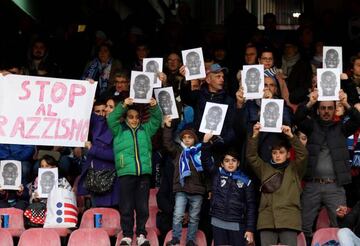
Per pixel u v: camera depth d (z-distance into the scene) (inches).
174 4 793.6
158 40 607.8
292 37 581.3
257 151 444.1
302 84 546.3
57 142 478.3
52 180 475.8
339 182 452.4
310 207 456.8
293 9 722.2
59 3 676.1
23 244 450.3
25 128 477.4
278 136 451.2
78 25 622.5
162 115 462.0
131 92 446.0
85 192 475.5
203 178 450.0
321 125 458.0
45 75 575.2
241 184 443.5
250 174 450.9
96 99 536.1
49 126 479.2
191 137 451.8
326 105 455.8
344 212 431.5
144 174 442.9
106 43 573.3
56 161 496.7
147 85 446.3
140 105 459.5
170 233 452.4
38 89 479.8
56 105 480.1
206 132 444.5
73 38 612.1
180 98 492.4
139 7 713.0
